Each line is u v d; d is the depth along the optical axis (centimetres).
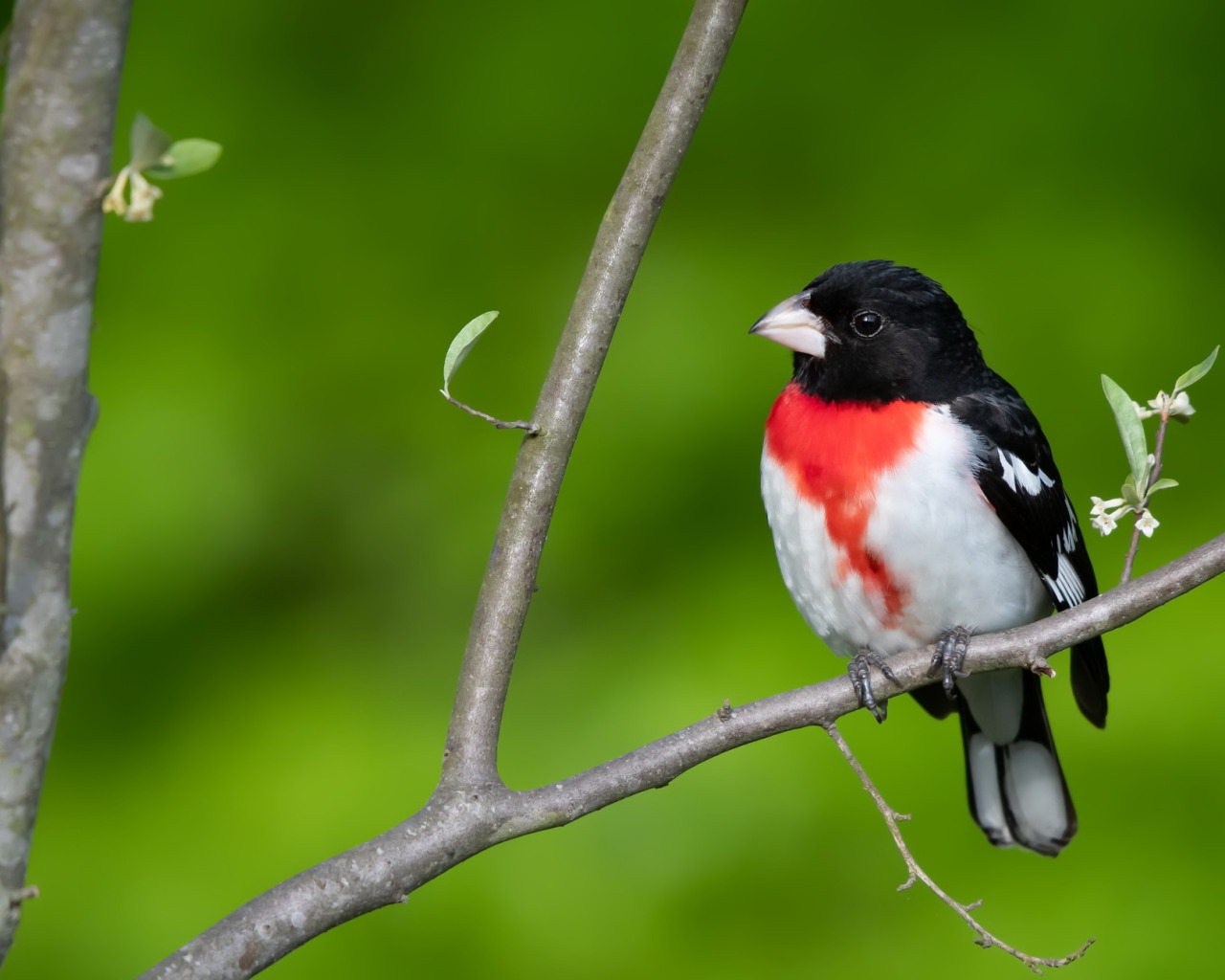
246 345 452
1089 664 435
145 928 446
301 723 449
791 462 433
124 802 448
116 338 451
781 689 448
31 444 409
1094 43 454
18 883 415
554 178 454
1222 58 453
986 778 438
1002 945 421
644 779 423
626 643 450
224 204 452
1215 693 448
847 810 448
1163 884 447
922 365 433
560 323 453
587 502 452
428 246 453
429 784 448
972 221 453
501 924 448
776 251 453
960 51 454
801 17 455
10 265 399
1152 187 453
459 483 452
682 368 452
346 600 452
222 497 451
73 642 450
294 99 454
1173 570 425
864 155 454
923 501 432
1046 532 433
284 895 419
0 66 403
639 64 454
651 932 448
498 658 422
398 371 452
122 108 453
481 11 455
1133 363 452
